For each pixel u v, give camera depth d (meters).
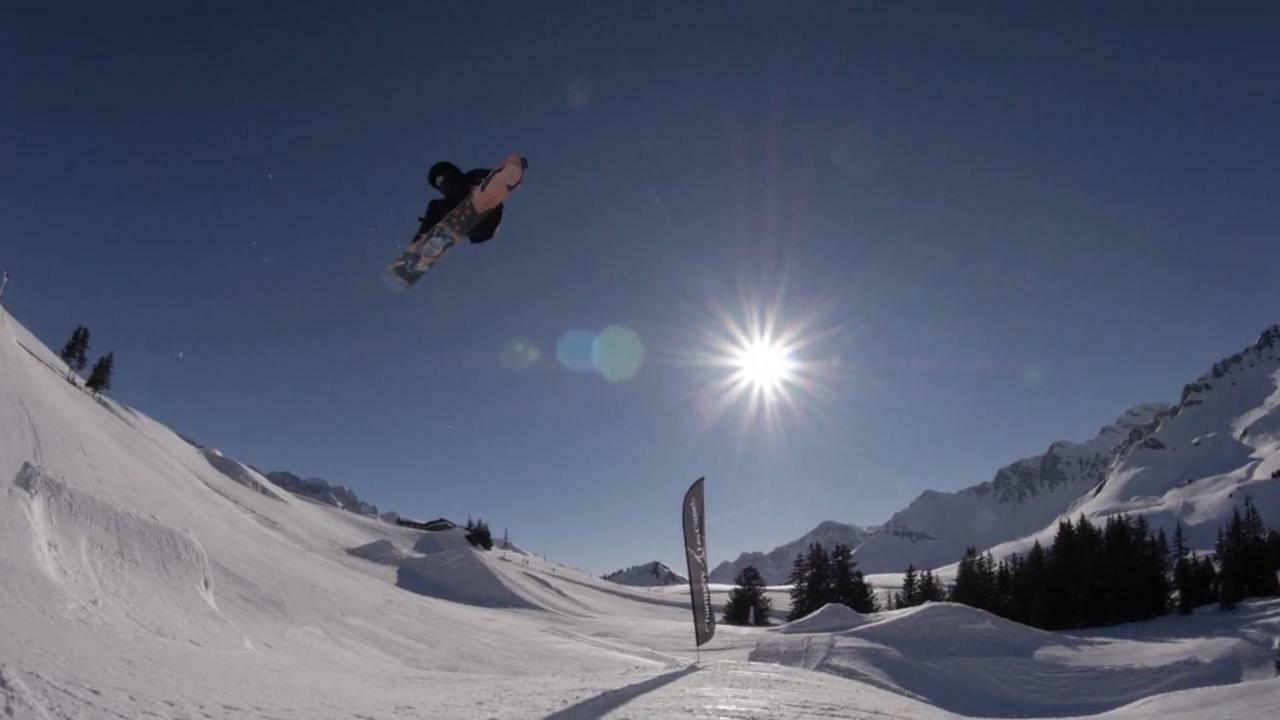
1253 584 60.00
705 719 9.04
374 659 20.11
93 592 12.32
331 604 26.05
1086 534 63.03
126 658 9.31
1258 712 10.44
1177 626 51.00
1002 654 32.09
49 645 8.41
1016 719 25.17
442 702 10.65
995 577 70.00
